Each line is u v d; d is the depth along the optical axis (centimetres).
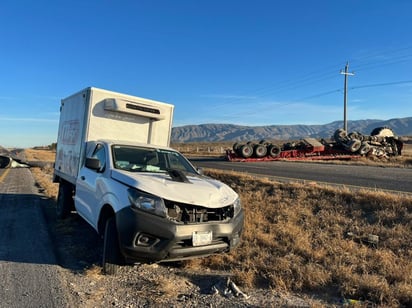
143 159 639
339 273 492
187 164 691
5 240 660
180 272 522
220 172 1461
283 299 432
